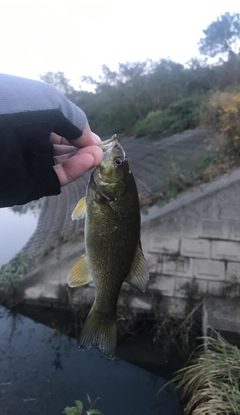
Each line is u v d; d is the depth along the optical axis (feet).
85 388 2.67
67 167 0.99
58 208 5.97
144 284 1.20
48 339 3.23
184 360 2.91
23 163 0.85
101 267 1.20
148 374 2.82
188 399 2.34
